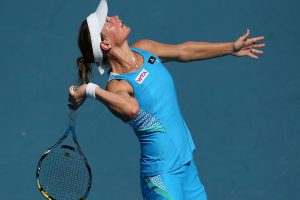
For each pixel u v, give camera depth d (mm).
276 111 53188
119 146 51062
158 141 30500
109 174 49375
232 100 53969
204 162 50281
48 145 51375
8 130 52781
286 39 58562
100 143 51281
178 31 59031
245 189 48594
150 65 30328
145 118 30297
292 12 60750
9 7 62688
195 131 52031
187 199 32000
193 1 61531
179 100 54062
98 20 30734
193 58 33594
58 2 62156
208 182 49031
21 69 57375
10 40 59844
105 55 30906
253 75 55719
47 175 37500
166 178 30781
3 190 48719
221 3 61406
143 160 31344
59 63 57500
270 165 49938
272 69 56219
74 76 56312
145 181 31516
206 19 60062
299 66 56406
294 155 50406
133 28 59375
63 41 59219
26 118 53562
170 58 33188
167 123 30406
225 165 50031
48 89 55562
